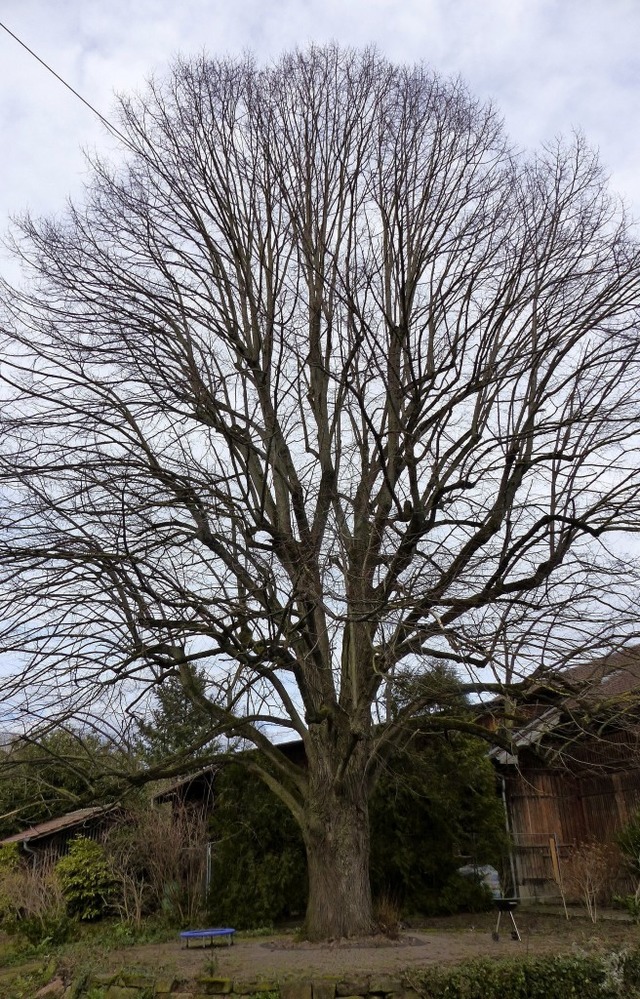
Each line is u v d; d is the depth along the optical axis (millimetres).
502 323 12078
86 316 11727
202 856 17344
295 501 11273
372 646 10516
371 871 14805
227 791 16438
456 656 10117
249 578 10383
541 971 8781
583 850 15484
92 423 11086
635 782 16156
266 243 13398
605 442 10930
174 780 19125
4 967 12664
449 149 13156
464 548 11031
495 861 15750
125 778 10766
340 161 13242
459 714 12570
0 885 17922
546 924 13031
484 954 9750
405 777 15117
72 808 10664
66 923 15062
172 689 12242
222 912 15453
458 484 11336
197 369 11789
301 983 8758
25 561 10047
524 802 17781
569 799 17656
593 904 14758
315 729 12062
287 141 13266
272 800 15750
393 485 12461
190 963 10461
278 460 12688
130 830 18188
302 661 10531
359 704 11422
